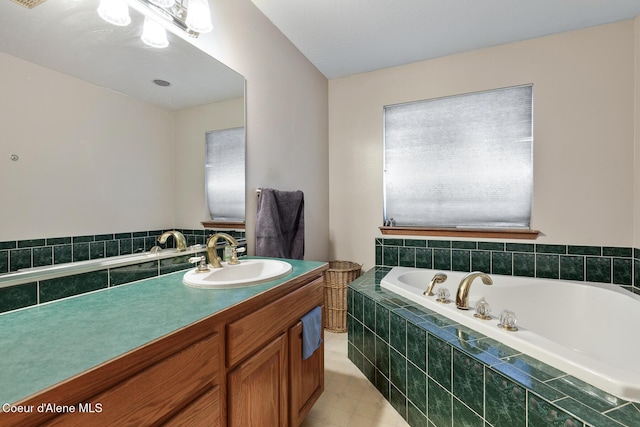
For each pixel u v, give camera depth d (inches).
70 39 38.9
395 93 106.2
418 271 94.7
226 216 64.9
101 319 31.3
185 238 55.7
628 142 79.7
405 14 76.7
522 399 36.3
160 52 50.7
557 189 86.1
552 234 86.8
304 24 81.0
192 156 57.0
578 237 84.4
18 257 33.7
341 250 116.0
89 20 40.9
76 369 21.6
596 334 71.1
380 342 66.4
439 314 59.2
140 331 28.3
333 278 100.8
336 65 105.0
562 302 78.2
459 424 45.2
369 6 73.7
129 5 45.7
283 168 85.4
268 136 78.5
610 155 81.3
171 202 52.9
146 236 48.8
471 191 97.0
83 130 40.2
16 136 33.6
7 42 33.1
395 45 91.7
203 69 58.7
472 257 95.3
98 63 42.0
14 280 33.4
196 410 30.7
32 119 35.0
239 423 36.9
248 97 71.0
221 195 63.7
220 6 62.6
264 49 76.7
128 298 38.6
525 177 90.7
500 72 91.8
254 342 39.8
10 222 33.0
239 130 68.1
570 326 75.9
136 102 47.0
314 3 72.5
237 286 43.8
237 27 67.4
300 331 51.2
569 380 36.9
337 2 72.2
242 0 69.1
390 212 108.9
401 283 78.3
